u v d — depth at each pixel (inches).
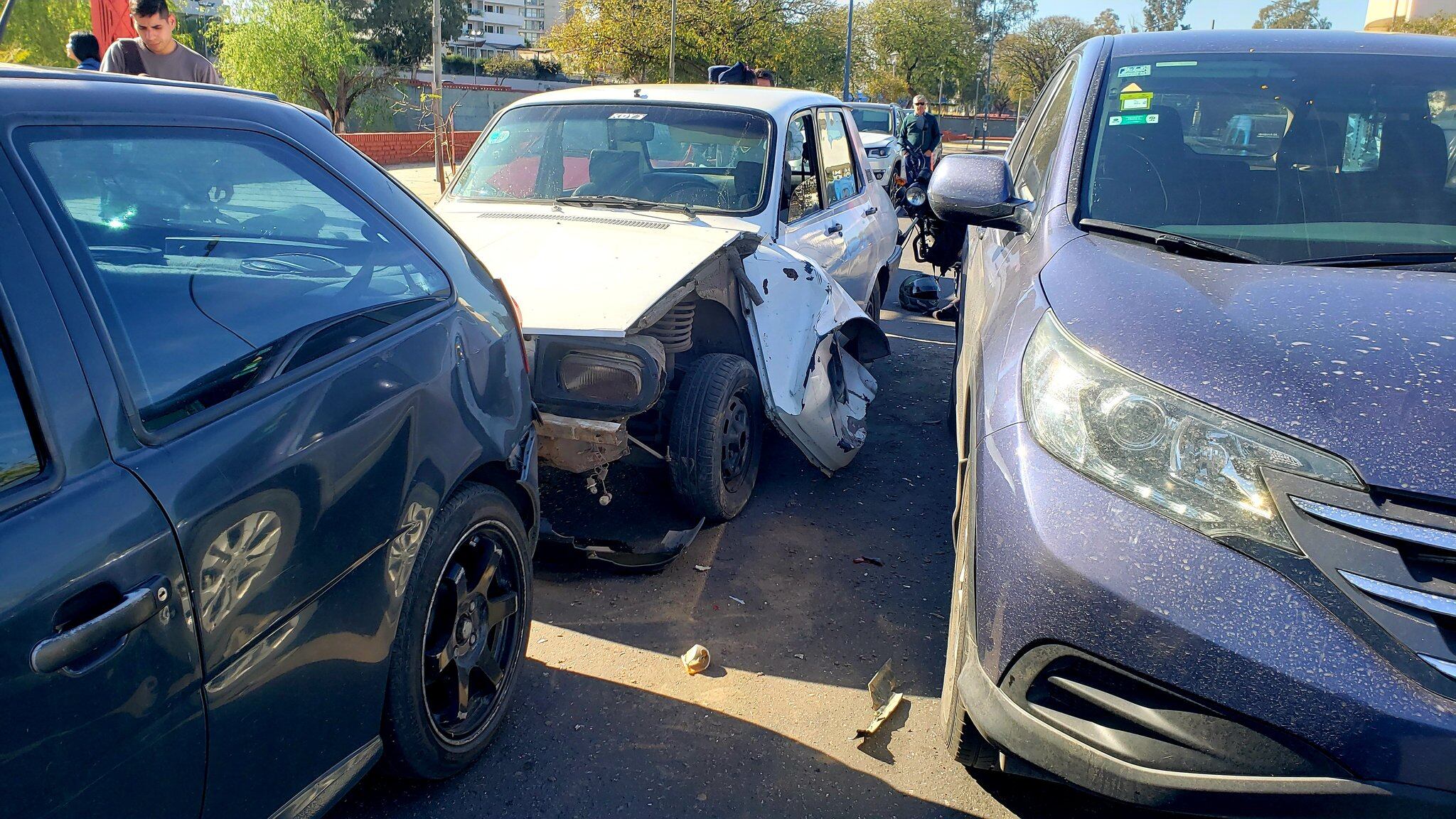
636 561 145.4
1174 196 118.6
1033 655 84.0
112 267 68.5
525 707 117.0
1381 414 75.6
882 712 117.7
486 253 161.5
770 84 398.3
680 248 157.4
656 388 134.5
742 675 125.8
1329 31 146.9
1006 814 102.0
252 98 91.4
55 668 56.2
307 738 78.8
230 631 69.0
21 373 59.8
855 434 187.9
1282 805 73.7
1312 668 72.1
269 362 77.2
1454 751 68.6
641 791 103.6
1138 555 78.9
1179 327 87.4
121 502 61.9
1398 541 72.1
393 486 86.6
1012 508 87.8
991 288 140.0
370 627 84.5
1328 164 119.9
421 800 101.0
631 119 212.2
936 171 137.8
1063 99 154.6
